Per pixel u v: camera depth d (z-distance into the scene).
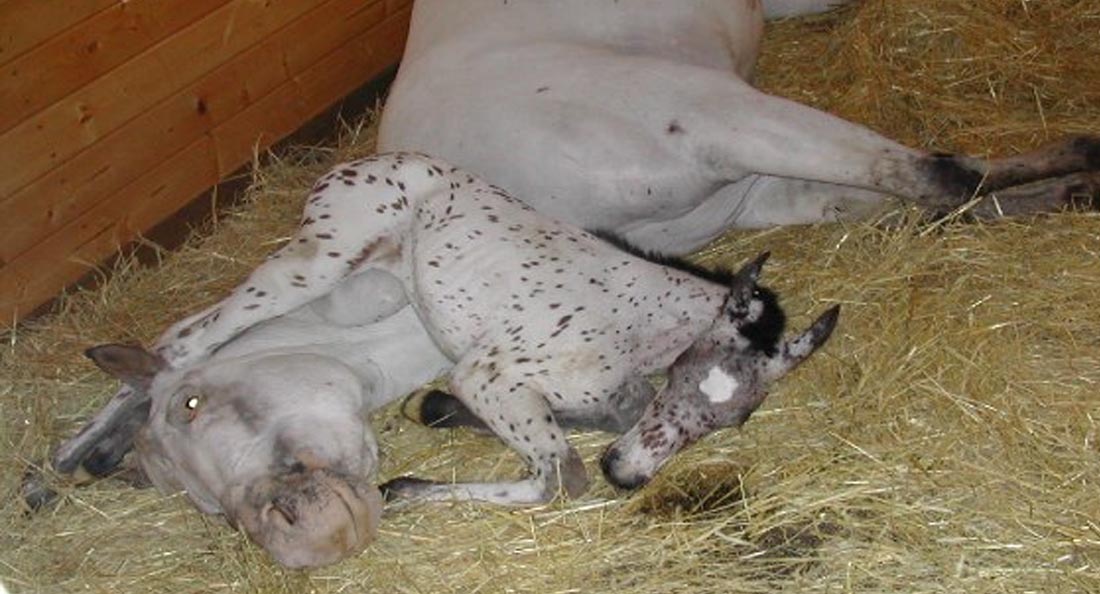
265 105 5.05
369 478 3.77
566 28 4.32
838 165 4.04
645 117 4.05
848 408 3.85
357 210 4.00
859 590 3.50
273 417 3.67
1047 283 4.09
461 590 3.62
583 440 3.92
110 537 3.86
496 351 3.85
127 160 4.66
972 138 4.64
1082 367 3.88
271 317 3.97
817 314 4.11
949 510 3.60
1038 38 4.91
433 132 4.22
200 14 4.75
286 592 3.64
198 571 3.74
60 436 4.15
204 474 3.68
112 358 3.82
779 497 3.69
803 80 4.96
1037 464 3.68
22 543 3.88
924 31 4.92
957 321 4.01
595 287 3.89
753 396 3.69
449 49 4.34
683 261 4.08
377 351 4.04
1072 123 4.65
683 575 3.58
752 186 4.34
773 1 5.21
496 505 3.75
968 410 3.79
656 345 3.91
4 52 4.26
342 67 5.30
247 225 4.83
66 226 4.55
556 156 4.06
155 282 4.66
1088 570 3.46
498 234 3.94
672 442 3.70
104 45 4.51
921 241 4.21
